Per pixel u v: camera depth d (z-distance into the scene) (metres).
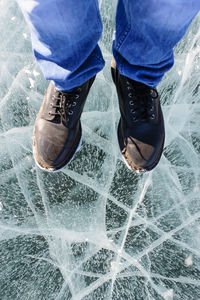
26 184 1.03
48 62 0.72
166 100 1.13
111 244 1.00
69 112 0.85
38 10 0.57
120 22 0.71
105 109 1.11
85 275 0.97
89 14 0.63
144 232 1.01
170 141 1.09
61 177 1.04
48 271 0.97
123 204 1.03
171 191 1.05
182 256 0.99
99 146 1.07
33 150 0.96
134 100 0.87
